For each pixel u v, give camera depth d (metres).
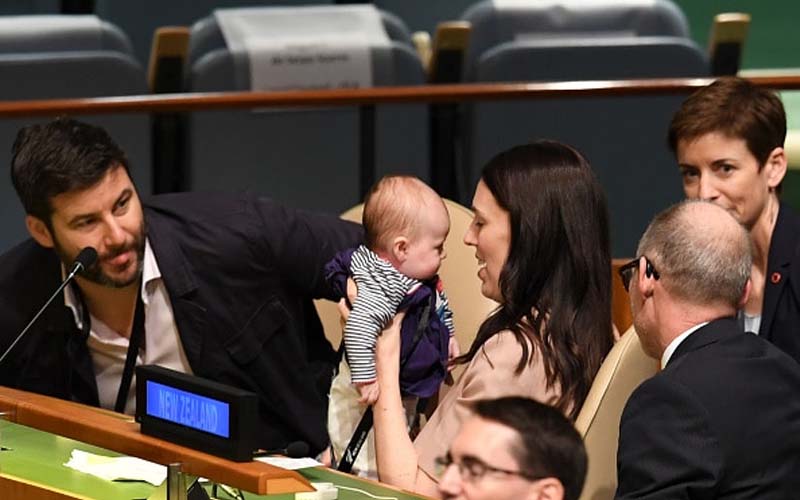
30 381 11.26
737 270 9.09
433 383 10.91
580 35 18.53
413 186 10.92
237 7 23.41
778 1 24.12
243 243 11.12
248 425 7.76
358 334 10.61
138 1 22.98
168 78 16.98
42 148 10.45
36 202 10.52
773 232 11.08
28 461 9.40
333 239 11.40
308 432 11.45
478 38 18.58
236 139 15.51
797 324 10.95
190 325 11.11
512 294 9.91
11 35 17.06
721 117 10.93
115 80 16.55
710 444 8.57
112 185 10.52
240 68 17.42
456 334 12.02
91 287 10.96
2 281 11.15
